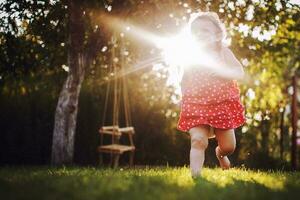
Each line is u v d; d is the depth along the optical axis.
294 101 13.93
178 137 12.85
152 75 13.06
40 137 11.85
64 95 10.53
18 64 11.19
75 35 10.20
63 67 12.13
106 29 10.30
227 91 5.18
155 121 12.82
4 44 10.72
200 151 5.04
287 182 4.37
